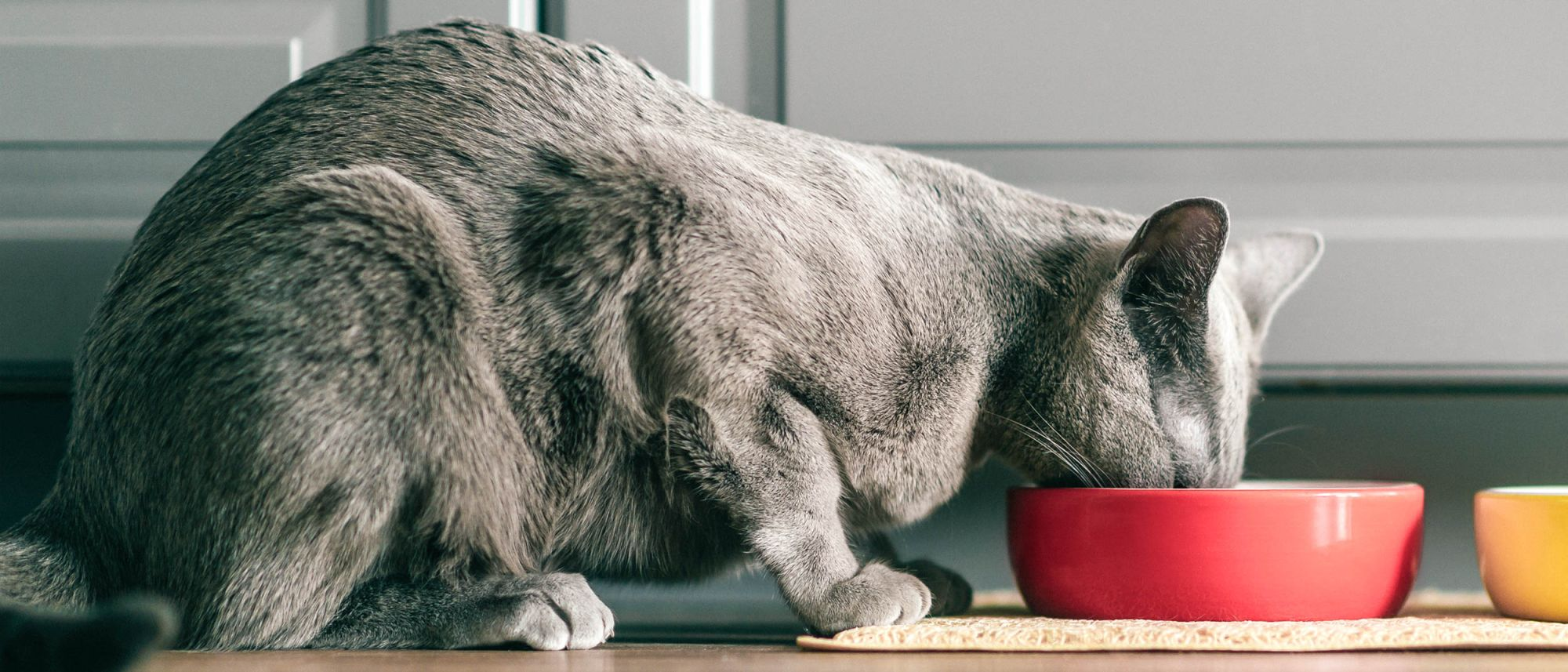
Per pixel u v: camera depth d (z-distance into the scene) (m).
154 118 1.72
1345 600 1.25
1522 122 1.72
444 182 1.32
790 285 1.29
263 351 1.19
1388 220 1.74
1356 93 1.73
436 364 1.24
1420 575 1.82
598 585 1.49
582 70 1.45
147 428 1.23
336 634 1.25
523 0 1.74
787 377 1.30
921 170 1.49
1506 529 1.33
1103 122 1.74
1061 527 1.30
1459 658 1.12
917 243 1.40
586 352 1.31
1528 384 1.77
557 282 1.30
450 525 1.26
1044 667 1.07
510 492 1.31
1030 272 1.44
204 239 1.26
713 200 1.31
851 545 1.50
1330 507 1.24
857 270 1.33
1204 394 1.40
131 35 1.72
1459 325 1.74
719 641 1.40
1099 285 1.40
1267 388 1.81
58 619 0.92
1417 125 1.73
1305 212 1.75
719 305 1.28
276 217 1.23
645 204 1.30
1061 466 1.44
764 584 1.84
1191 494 1.24
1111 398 1.38
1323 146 1.74
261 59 1.72
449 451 1.25
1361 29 1.73
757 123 1.48
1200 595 1.23
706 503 1.31
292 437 1.18
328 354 1.20
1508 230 1.73
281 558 1.20
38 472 1.76
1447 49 1.73
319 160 1.32
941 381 1.37
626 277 1.30
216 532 1.20
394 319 1.22
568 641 1.25
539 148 1.36
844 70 1.74
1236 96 1.74
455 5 1.73
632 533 1.39
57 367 1.71
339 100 1.38
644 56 1.74
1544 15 1.72
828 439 1.33
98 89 1.72
